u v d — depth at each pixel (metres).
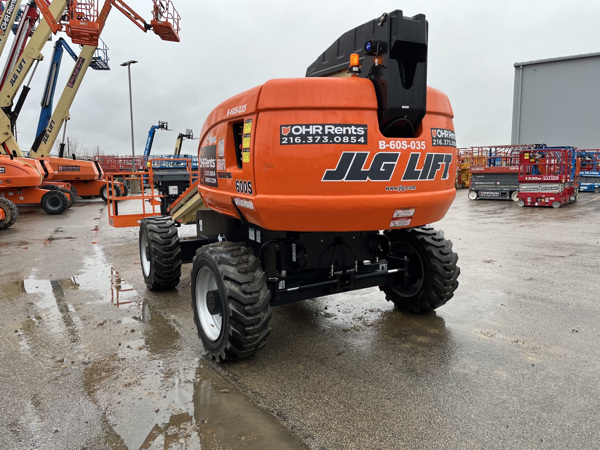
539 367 3.42
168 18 17.89
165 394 3.11
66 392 3.15
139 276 6.52
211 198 4.09
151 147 28.59
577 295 5.21
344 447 2.51
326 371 3.42
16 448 2.53
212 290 3.55
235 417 2.81
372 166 2.94
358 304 5.05
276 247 3.49
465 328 4.25
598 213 13.41
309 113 2.87
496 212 14.45
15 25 19.08
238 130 3.55
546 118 25.94
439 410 2.86
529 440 2.54
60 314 4.84
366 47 2.99
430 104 3.15
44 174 16.81
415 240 4.38
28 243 9.59
